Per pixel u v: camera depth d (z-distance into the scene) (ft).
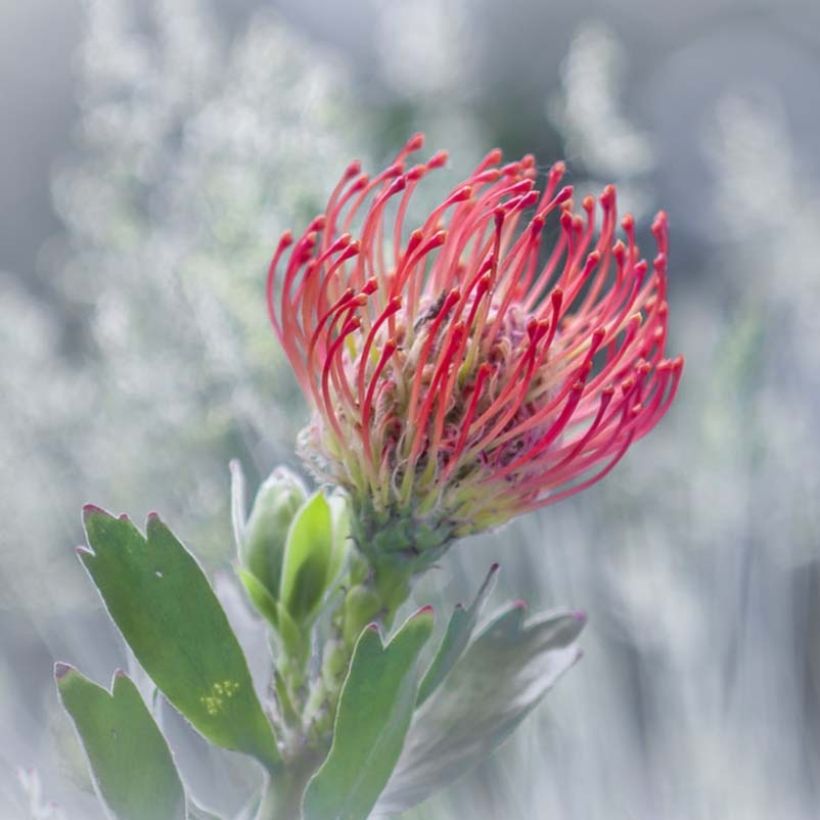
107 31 3.24
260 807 2.79
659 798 3.43
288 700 2.79
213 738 2.74
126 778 2.69
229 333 3.07
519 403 2.70
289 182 3.12
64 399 3.25
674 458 3.36
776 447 3.36
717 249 4.07
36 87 4.89
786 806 3.49
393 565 2.78
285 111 3.14
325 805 2.70
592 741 3.36
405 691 2.69
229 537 3.16
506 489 2.75
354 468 2.76
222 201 3.10
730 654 3.49
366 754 2.70
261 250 3.09
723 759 3.38
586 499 3.44
